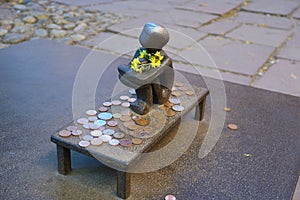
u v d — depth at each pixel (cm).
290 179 148
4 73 231
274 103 213
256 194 139
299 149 169
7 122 178
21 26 333
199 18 386
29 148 159
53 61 255
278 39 334
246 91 227
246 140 173
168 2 449
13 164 149
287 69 269
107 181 142
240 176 148
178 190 139
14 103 196
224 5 445
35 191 135
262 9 434
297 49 311
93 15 378
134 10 404
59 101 200
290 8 443
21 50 272
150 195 135
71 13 377
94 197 133
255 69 267
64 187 138
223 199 135
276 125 188
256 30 358
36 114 187
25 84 218
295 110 206
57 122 180
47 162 151
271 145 171
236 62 277
